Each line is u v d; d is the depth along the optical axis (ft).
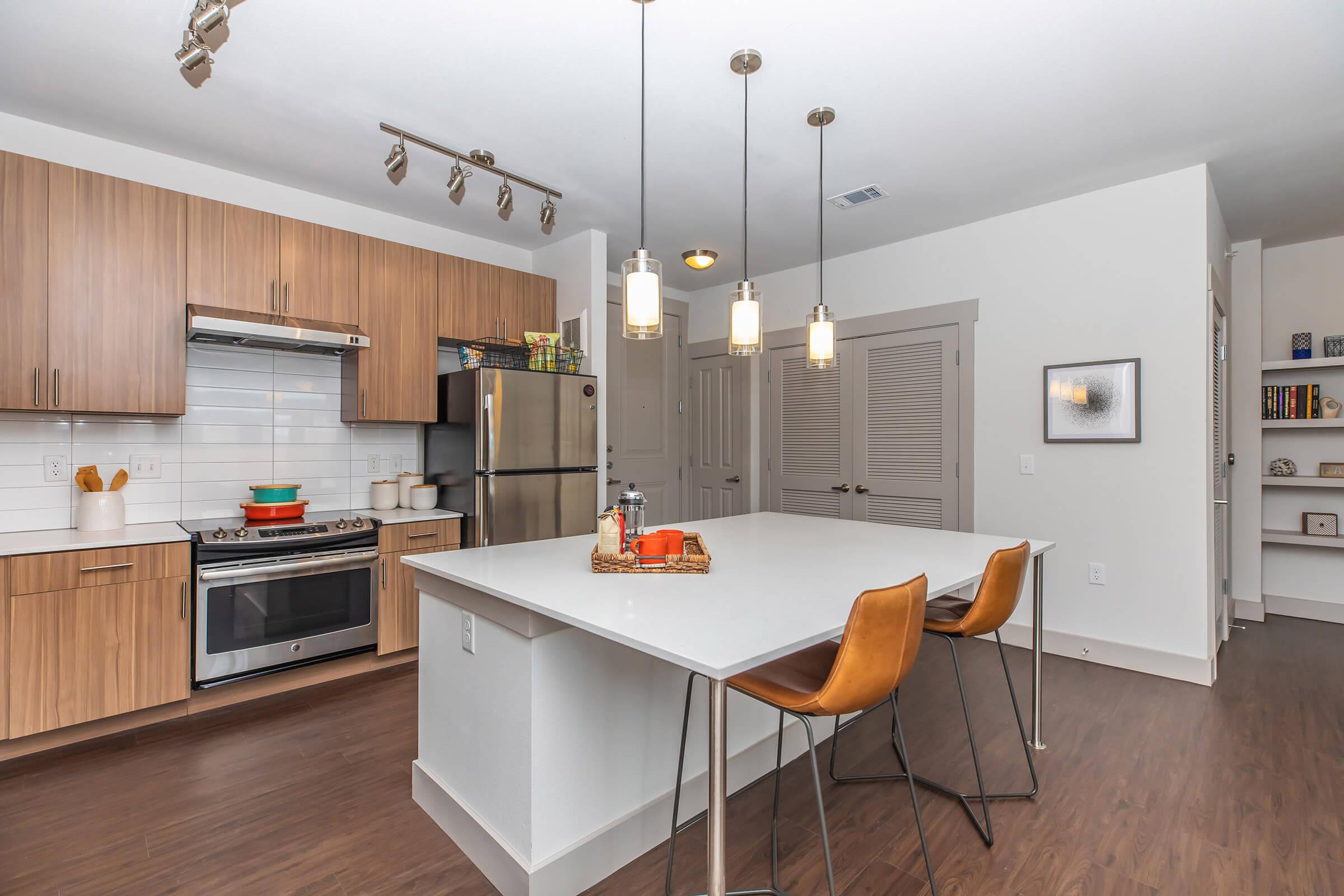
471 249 12.81
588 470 12.26
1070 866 5.48
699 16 6.27
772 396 15.58
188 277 9.01
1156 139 8.87
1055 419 11.02
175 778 6.96
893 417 13.30
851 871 5.45
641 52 6.86
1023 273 11.44
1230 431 12.95
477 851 5.55
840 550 7.20
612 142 8.93
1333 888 5.16
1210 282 9.69
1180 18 6.31
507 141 8.91
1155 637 10.14
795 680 5.01
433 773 6.37
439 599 6.33
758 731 7.01
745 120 8.34
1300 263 13.34
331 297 10.30
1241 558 13.29
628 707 5.73
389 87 7.59
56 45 6.76
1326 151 9.21
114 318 8.42
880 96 7.76
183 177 9.48
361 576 9.98
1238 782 6.81
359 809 6.39
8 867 5.46
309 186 10.47
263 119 8.35
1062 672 10.21
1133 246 10.28
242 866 5.50
